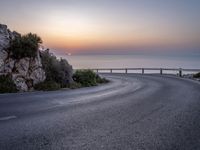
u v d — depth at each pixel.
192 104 11.27
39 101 11.32
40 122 7.38
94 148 5.29
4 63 15.22
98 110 9.58
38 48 17.97
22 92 14.55
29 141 5.64
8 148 5.17
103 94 14.98
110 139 5.92
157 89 18.25
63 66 19.97
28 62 16.58
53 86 17.06
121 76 39.88
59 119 7.85
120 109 9.86
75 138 5.95
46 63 18.95
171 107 10.45
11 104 10.21
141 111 9.49
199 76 32.47
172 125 7.34
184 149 5.31
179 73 39.66
